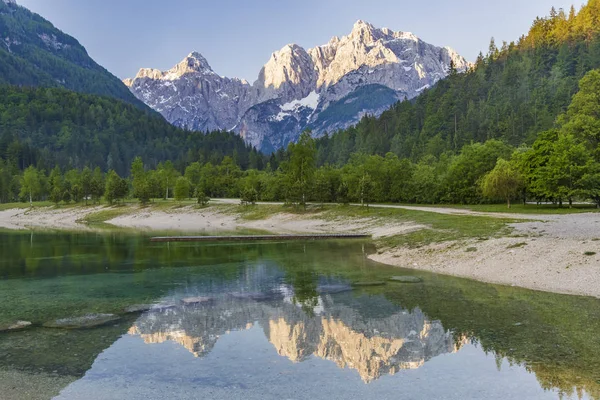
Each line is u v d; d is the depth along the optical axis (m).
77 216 121.00
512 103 187.38
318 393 11.30
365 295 22.77
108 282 27.66
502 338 15.26
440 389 11.41
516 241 32.38
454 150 165.75
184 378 12.36
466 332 16.08
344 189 84.81
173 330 17.09
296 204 93.25
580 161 60.69
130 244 51.69
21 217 128.75
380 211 71.00
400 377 12.27
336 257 37.81
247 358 13.95
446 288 24.05
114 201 141.00
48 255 41.81
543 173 61.72
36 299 22.89
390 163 97.94
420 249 36.72
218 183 155.88
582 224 38.47
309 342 15.47
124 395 11.29
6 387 11.85
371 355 14.09
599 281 22.39
